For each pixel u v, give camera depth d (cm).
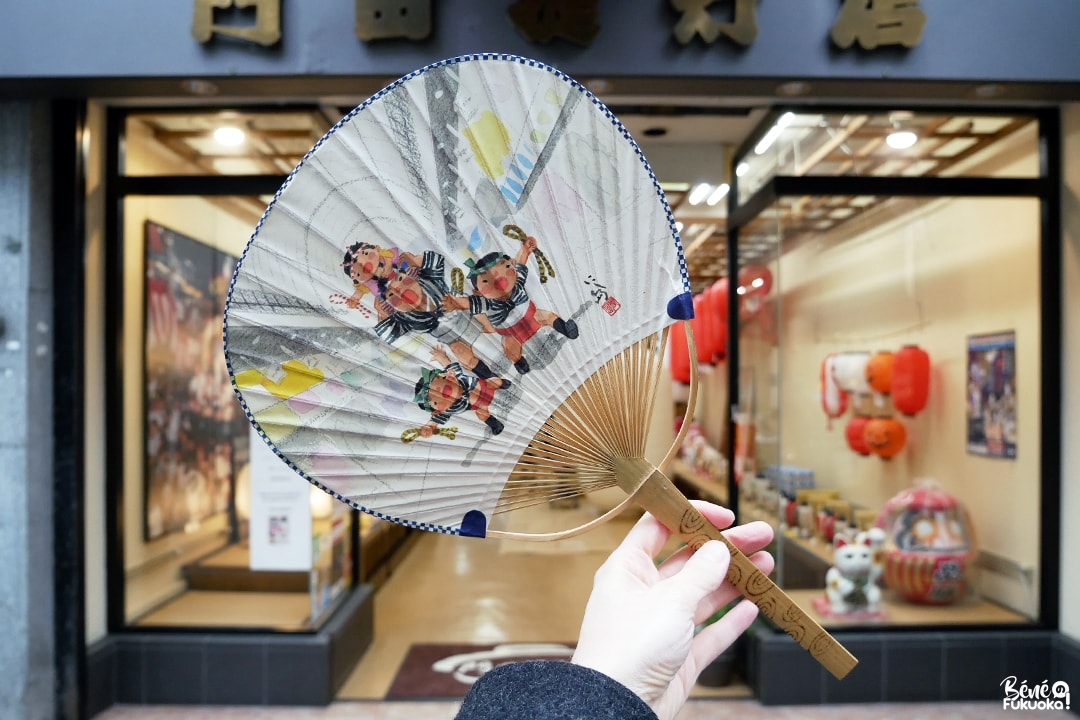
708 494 425
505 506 68
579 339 66
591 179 65
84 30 259
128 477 341
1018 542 343
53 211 304
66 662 299
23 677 292
